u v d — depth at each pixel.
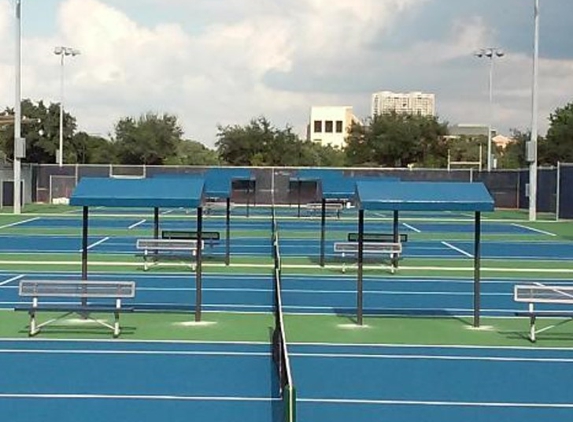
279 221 50.38
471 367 13.48
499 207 68.50
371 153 100.75
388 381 12.47
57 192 69.00
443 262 29.30
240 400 11.28
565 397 11.73
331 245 34.66
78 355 13.92
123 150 99.00
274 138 98.44
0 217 51.22
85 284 15.38
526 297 15.73
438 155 100.25
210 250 32.03
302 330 16.42
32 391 11.66
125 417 10.48
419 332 16.41
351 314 18.45
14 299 19.86
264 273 25.27
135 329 16.23
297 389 11.92
